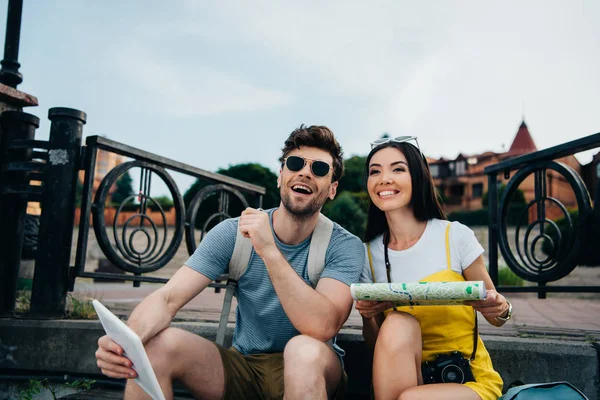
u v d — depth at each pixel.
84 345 2.54
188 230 3.38
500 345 2.15
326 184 1.98
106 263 10.64
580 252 2.54
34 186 2.78
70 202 2.77
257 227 1.75
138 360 1.41
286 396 1.60
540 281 2.78
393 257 1.91
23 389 2.60
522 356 2.12
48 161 2.77
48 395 2.59
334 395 1.86
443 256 1.83
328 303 1.76
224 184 3.83
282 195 2.00
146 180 3.06
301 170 1.94
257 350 2.01
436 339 1.74
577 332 2.39
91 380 2.48
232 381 1.84
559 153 2.67
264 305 1.97
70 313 2.85
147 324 1.68
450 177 36.84
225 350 1.89
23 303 3.33
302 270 1.98
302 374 1.57
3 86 2.96
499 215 3.10
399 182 1.89
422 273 1.84
